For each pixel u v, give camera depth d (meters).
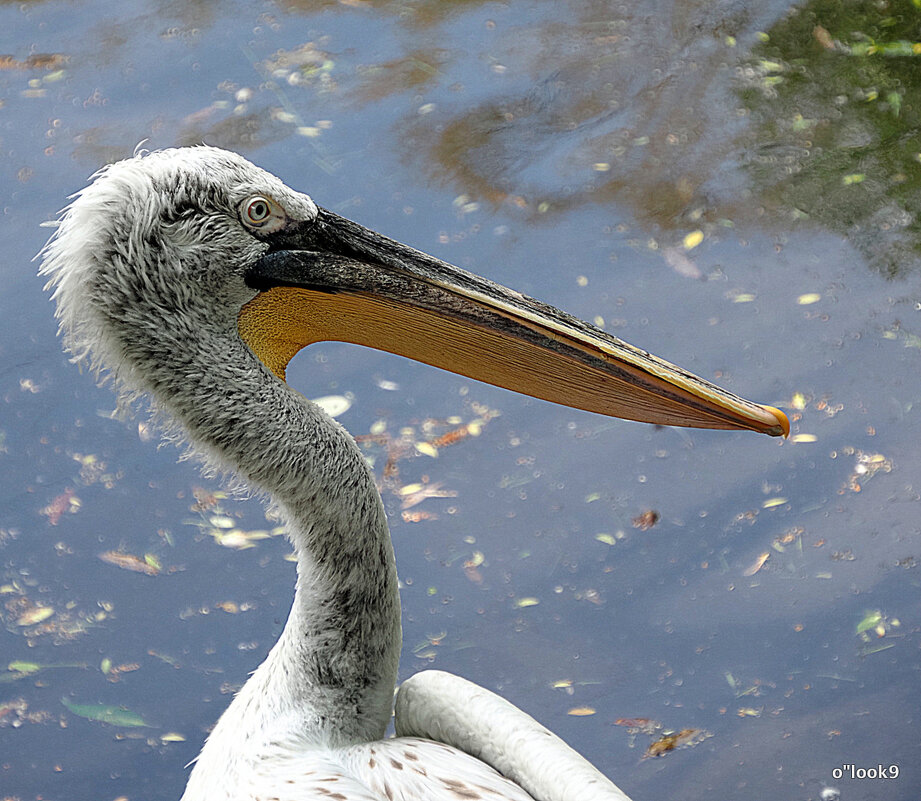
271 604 8.86
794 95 13.13
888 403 9.74
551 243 11.59
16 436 10.14
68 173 12.60
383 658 5.17
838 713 7.69
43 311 11.16
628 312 10.77
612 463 9.62
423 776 4.82
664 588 8.65
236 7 15.23
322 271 5.07
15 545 9.33
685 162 12.45
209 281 4.91
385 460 9.71
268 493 5.02
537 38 14.41
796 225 11.62
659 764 7.53
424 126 13.09
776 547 8.80
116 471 9.87
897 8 14.02
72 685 8.37
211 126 13.18
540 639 8.38
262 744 5.01
